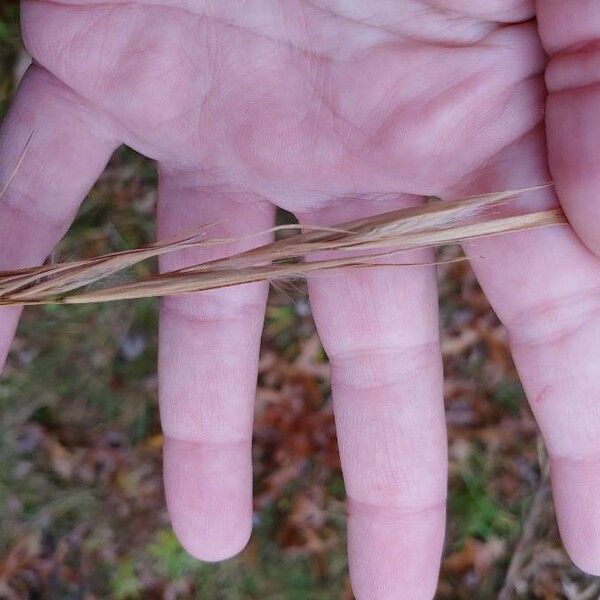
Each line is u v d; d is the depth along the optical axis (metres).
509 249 0.13
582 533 0.14
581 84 0.12
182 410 0.15
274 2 0.14
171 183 0.15
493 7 0.12
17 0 0.21
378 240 0.11
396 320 0.14
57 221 0.15
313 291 0.14
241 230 0.15
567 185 0.12
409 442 0.14
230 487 0.16
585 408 0.13
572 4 0.12
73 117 0.14
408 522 0.15
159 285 0.11
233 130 0.14
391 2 0.13
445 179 0.13
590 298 0.13
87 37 0.14
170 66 0.14
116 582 0.25
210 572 0.25
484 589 0.25
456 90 0.13
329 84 0.14
